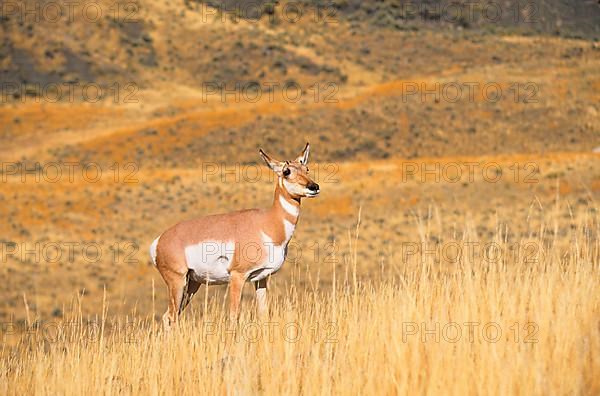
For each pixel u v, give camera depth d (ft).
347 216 437.58
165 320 97.40
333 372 68.54
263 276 100.12
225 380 69.72
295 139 630.74
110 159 605.31
